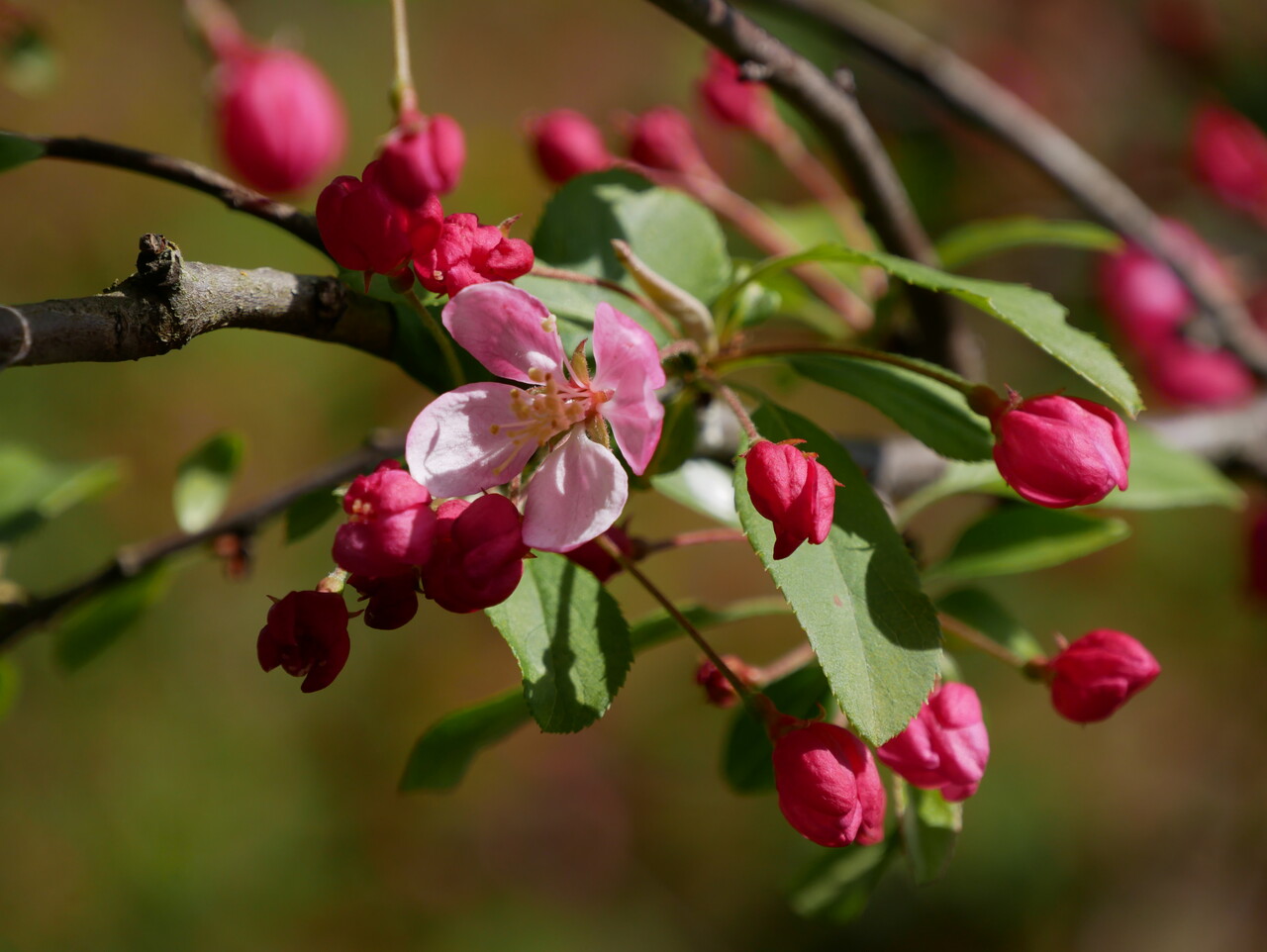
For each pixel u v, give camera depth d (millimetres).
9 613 561
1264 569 716
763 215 611
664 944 1271
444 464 469
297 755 1274
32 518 589
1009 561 536
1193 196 1032
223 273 465
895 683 466
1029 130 708
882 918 1199
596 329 468
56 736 1203
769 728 478
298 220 492
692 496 545
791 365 506
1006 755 1241
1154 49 1095
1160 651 1230
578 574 480
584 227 515
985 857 1201
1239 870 1235
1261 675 1225
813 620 468
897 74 704
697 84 609
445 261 470
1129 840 1255
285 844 1237
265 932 1210
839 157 556
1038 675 506
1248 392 797
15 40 724
